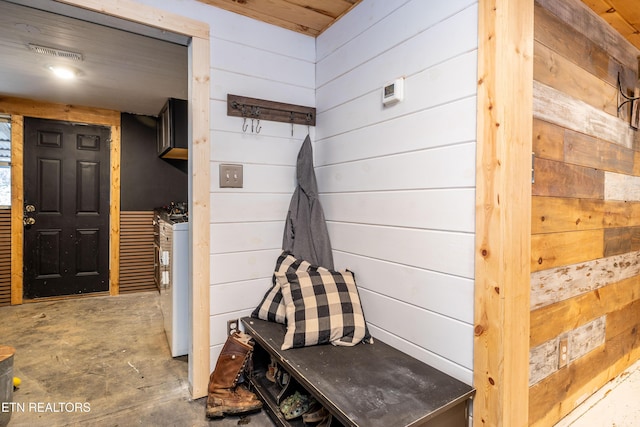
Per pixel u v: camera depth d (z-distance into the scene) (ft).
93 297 12.63
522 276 4.08
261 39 6.75
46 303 11.81
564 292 4.96
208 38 6.17
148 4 5.62
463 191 4.28
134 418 5.59
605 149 5.70
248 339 6.12
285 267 6.72
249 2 6.11
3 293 11.44
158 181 13.73
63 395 6.22
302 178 7.00
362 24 6.01
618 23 5.73
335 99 6.76
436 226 4.65
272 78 6.89
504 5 3.84
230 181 6.47
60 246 12.20
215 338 6.40
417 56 4.91
